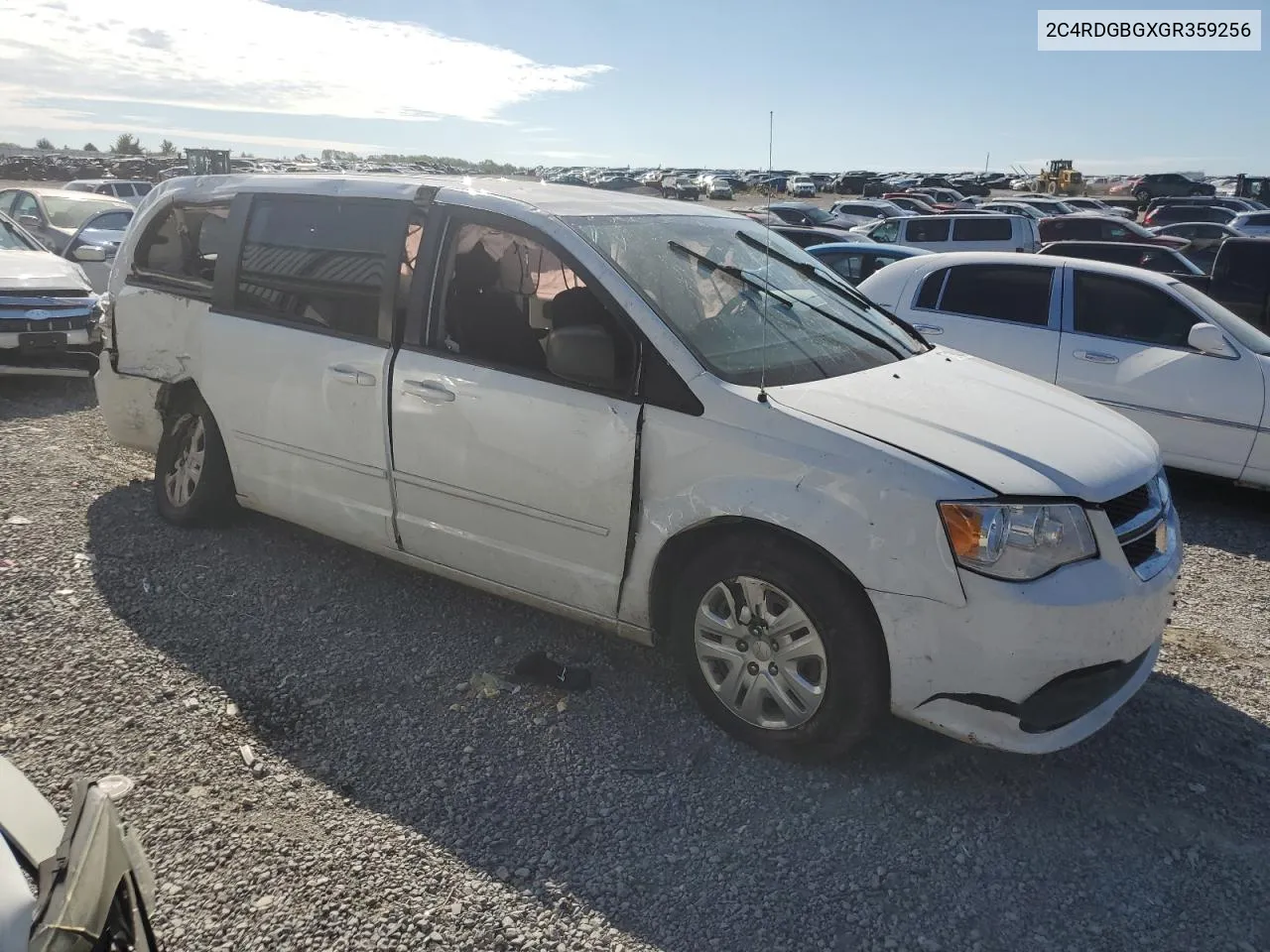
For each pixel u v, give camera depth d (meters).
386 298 3.96
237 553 4.75
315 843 2.79
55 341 7.96
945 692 2.95
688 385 3.26
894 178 66.50
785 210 24.67
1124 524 3.11
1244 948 2.54
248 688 3.59
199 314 4.66
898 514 2.91
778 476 3.08
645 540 3.35
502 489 3.65
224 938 2.44
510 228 3.73
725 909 2.62
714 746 3.34
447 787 3.07
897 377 3.61
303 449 4.27
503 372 3.63
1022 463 3.02
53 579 4.35
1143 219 27.78
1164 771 3.32
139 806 2.90
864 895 2.68
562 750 3.29
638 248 3.72
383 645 3.96
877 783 3.17
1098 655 2.94
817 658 3.12
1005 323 7.11
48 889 1.54
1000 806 3.09
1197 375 6.36
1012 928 2.59
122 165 46.50
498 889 2.65
